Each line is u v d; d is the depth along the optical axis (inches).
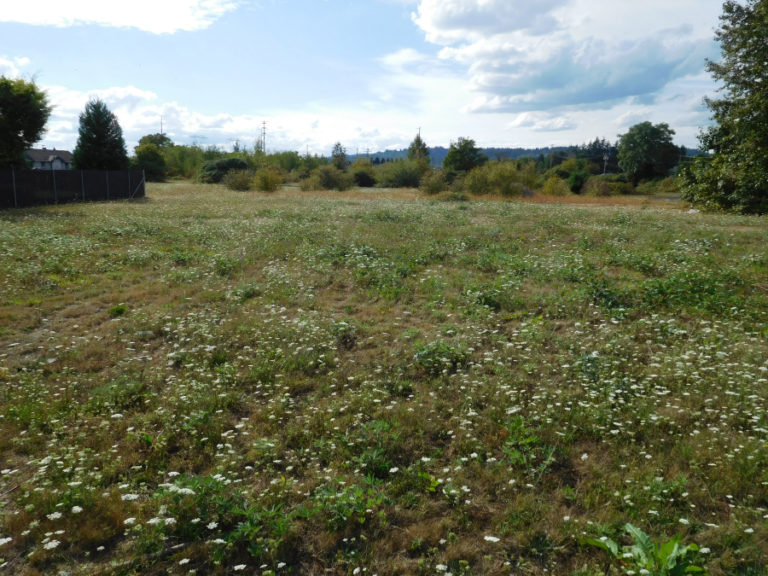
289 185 2028.8
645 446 163.5
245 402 196.4
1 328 267.7
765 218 714.2
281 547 122.0
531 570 115.9
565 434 168.2
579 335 257.6
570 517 130.9
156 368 223.9
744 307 292.8
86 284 355.6
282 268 397.1
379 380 208.1
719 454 155.9
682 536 123.5
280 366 224.7
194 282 365.1
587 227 595.5
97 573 114.3
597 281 341.4
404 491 143.6
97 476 146.7
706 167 927.7
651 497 137.0
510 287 336.8
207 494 136.6
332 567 117.2
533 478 147.0
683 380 208.2
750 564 114.7
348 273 384.5
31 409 184.9
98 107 1488.7
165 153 2810.0
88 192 1010.1
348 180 1820.9
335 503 132.3
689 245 471.5
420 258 427.8
